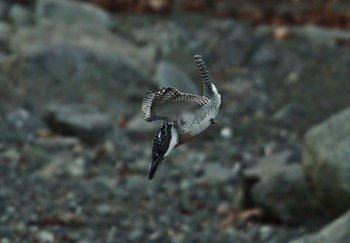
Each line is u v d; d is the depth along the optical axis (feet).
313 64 72.28
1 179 51.26
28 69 67.26
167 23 79.87
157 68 69.31
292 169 45.96
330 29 78.64
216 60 74.43
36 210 46.91
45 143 57.11
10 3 81.20
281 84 69.97
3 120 61.31
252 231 44.24
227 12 82.12
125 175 53.42
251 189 46.75
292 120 63.87
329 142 42.29
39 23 73.00
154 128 60.64
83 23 77.00
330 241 34.27
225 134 61.21
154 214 47.19
